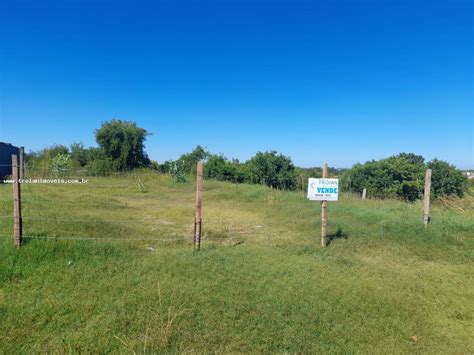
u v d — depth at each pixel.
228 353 3.53
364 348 3.78
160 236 8.41
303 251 7.48
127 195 17.05
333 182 7.82
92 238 7.16
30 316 3.95
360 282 5.70
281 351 3.62
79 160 36.44
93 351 3.40
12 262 5.39
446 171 25.94
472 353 3.85
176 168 27.20
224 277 5.49
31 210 9.58
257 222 11.12
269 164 27.19
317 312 4.47
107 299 4.46
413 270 6.57
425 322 4.48
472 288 5.71
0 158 24.33
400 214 11.37
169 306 4.34
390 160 28.56
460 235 9.00
